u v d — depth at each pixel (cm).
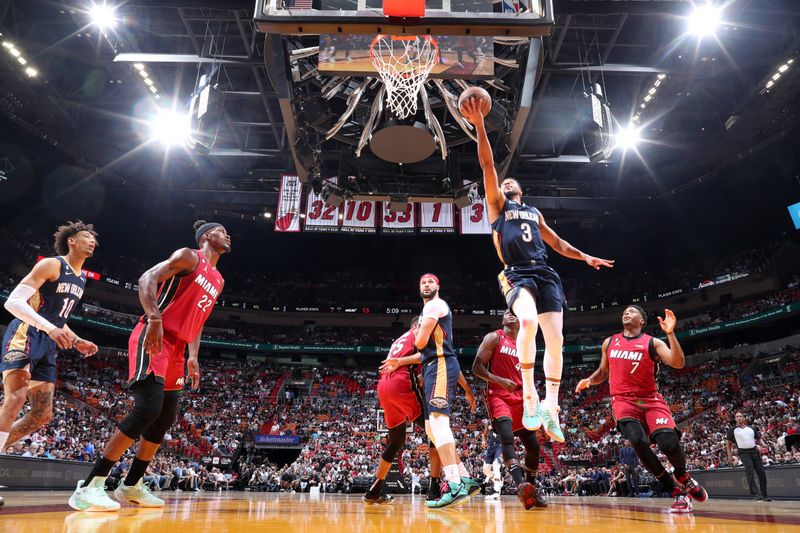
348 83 1336
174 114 2064
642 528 244
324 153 2114
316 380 3559
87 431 2059
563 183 2936
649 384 442
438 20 482
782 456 1420
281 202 2330
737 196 3122
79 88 2338
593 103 1655
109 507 309
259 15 488
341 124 1331
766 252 3366
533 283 333
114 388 2861
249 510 381
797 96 2272
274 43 1184
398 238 4044
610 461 2242
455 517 326
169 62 1675
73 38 1972
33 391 397
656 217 3481
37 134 2498
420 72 906
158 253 3900
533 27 482
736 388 2795
